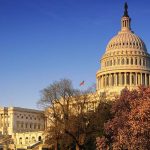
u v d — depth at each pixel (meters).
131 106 78.12
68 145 109.81
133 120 68.06
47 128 121.12
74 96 111.88
